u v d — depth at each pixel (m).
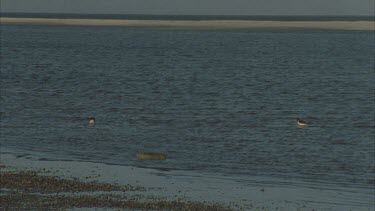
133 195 102.19
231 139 162.62
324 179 121.69
